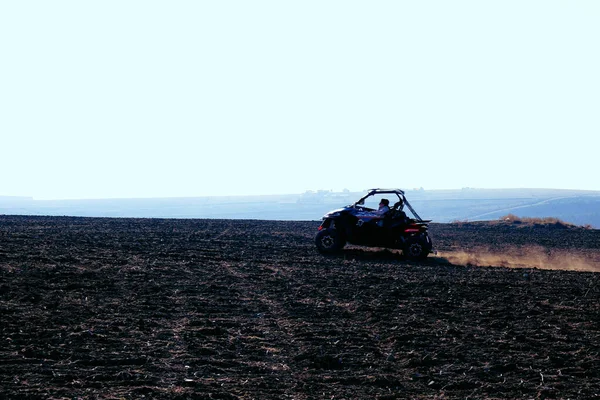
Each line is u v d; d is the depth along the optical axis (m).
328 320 10.91
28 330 9.36
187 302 12.01
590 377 8.11
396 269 17.52
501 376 8.05
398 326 10.54
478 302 12.87
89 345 8.80
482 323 10.93
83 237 23.23
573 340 9.89
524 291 14.38
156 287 13.26
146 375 7.67
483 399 7.21
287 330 10.16
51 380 7.31
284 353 8.89
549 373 8.21
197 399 6.91
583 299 13.50
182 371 7.91
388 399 7.14
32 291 12.17
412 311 11.76
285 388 7.44
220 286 13.77
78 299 11.77
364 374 8.03
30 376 7.42
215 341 9.33
